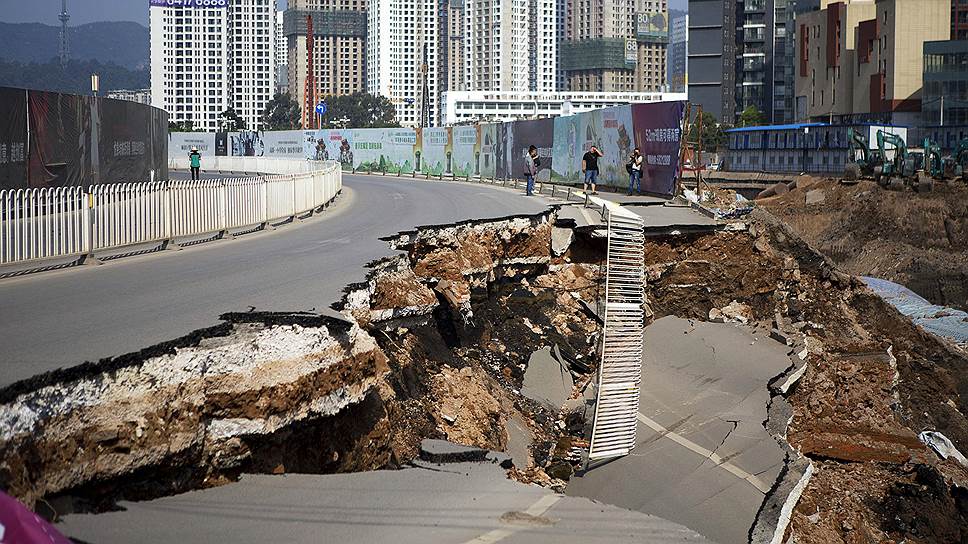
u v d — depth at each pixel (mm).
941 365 25391
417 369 14609
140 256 18344
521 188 42219
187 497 8133
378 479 9445
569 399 18375
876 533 16625
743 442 15930
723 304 25203
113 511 7578
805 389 20859
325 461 9633
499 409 15938
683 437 16094
